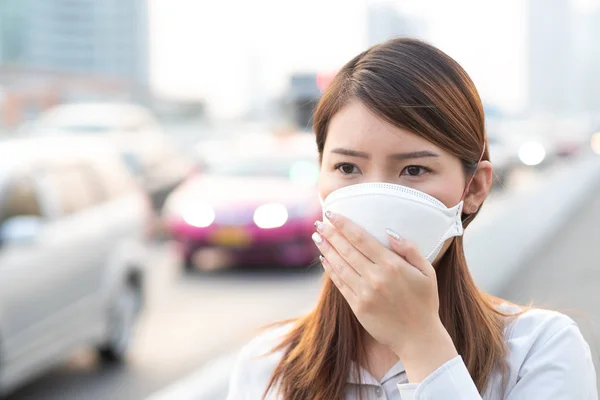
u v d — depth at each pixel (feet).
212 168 34.45
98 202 19.27
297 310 24.43
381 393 4.60
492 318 4.74
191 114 184.96
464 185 4.54
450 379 4.02
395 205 4.18
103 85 170.50
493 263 23.93
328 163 4.47
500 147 69.82
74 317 16.90
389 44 4.43
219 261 33.06
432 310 4.11
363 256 4.15
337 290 4.79
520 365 4.48
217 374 13.28
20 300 14.83
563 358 4.41
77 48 230.48
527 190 54.34
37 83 153.48
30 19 214.90
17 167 16.56
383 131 4.24
